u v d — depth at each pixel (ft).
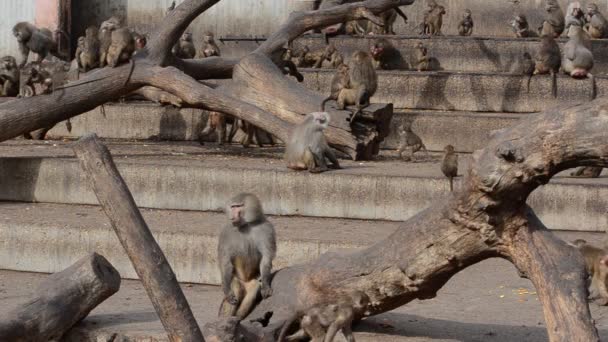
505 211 25.39
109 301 34.53
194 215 43.11
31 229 39.70
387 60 67.72
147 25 78.18
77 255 39.14
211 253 37.70
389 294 27.99
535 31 72.08
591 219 41.27
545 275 24.85
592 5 69.00
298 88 50.75
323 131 48.24
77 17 79.05
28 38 72.59
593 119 23.63
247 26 76.79
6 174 46.11
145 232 25.96
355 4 54.08
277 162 48.67
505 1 73.10
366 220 43.04
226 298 30.55
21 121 48.32
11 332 29.22
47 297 30.27
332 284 28.53
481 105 62.23
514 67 65.62
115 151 52.75
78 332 30.71
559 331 24.07
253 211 30.25
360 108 49.62
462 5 73.92
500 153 24.31
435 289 27.76
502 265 38.29
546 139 24.03
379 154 54.44
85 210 43.75
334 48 66.44
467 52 66.44
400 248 27.50
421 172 44.93
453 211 26.09
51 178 45.60
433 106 62.90
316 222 42.27
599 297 33.73
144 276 25.77
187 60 53.26
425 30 70.18
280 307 29.27
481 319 31.63
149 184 44.78
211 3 51.60
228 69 54.60
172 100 51.37
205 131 57.82
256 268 30.58
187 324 25.70
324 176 43.39
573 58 60.70
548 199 41.63
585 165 24.57
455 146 57.47
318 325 27.09
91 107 50.29
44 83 50.34
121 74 50.06
